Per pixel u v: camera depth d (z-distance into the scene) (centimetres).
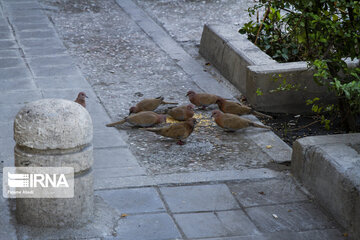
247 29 1137
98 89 968
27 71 1044
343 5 711
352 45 754
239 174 665
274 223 559
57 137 492
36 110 496
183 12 1573
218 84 1025
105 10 1580
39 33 1320
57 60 1122
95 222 536
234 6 1647
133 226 542
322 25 756
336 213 566
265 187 636
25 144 494
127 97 936
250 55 980
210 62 1151
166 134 739
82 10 1570
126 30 1379
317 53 806
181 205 588
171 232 535
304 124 859
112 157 704
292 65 905
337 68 786
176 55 1195
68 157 502
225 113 836
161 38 1319
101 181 632
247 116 875
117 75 1051
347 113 812
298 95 896
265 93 888
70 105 513
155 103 845
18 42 1239
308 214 580
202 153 727
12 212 554
